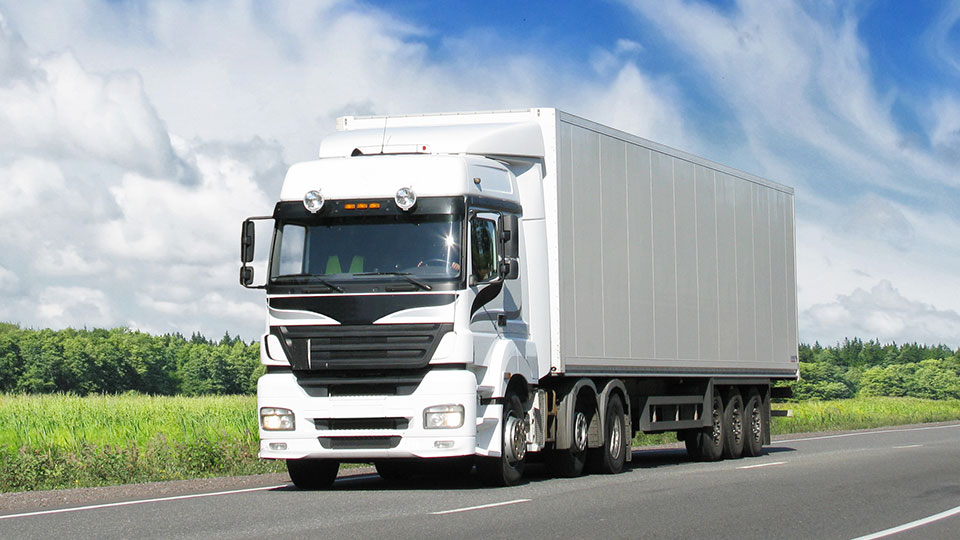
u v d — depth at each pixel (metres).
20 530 10.30
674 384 21.47
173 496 13.73
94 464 17.91
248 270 14.76
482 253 14.73
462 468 19.55
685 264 20.80
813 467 19.06
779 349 25.31
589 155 17.59
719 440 22.64
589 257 17.47
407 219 14.48
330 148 16.05
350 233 14.53
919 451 24.38
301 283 14.41
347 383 14.26
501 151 15.96
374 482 16.78
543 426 16.25
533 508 12.16
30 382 141.75
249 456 20.03
